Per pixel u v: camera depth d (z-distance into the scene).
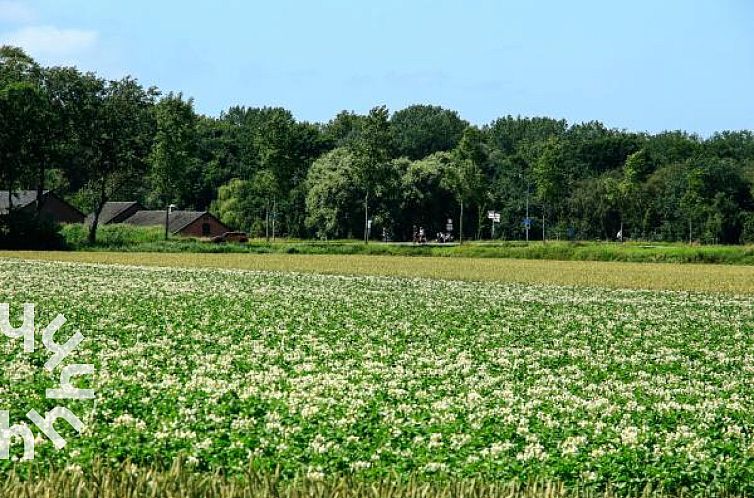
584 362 32.56
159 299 52.94
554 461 17.36
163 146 142.50
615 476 16.77
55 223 133.88
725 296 64.62
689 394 26.41
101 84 142.75
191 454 17.17
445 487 14.61
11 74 139.38
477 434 19.66
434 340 37.53
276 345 34.59
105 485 13.95
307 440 18.69
